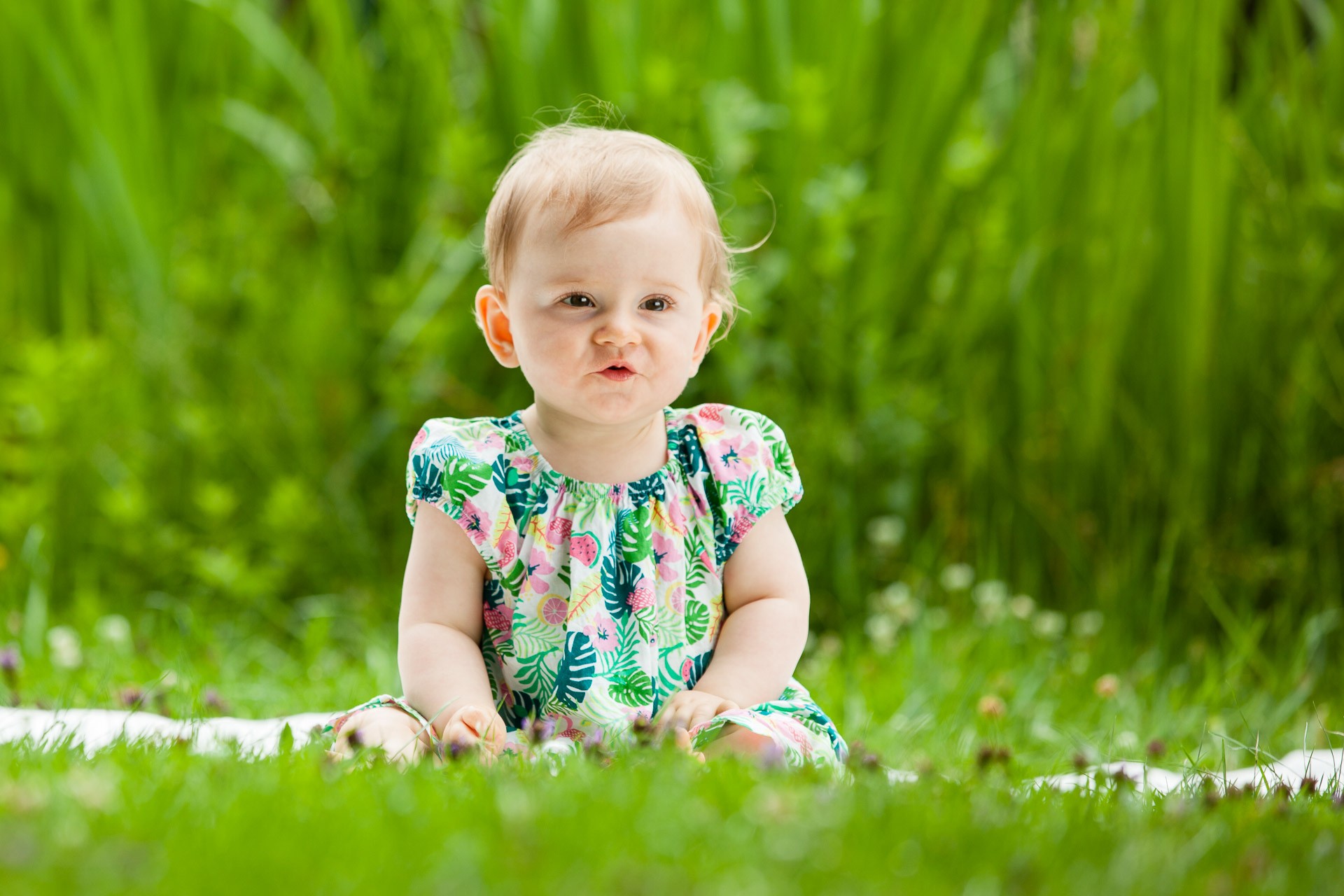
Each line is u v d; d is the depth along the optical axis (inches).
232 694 157.9
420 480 111.7
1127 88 235.6
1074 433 224.4
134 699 132.9
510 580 111.0
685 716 103.0
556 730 109.8
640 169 108.7
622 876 62.7
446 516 111.5
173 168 248.1
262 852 65.6
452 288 223.6
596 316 105.8
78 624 199.0
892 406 221.6
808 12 235.5
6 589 211.0
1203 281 218.7
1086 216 227.6
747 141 219.9
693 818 72.2
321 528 223.5
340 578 222.1
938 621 197.2
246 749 105.9
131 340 234.2
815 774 89.1
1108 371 223.0
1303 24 268.7
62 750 91.4
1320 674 190.9
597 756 93.3
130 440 230.7
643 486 113.0
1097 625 201.6
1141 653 199.8
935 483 229.0
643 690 110.5
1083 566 218.7
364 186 240.7
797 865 66.8
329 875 63.3
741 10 234.8
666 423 117.1
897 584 212.2
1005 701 163.2
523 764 88.7
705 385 224.2
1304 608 212.2
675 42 235.5
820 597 215.9
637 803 74.9
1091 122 227.6
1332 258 222.8
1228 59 250.7
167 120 249.0
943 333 229.5
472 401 227.1
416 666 108.3
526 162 111.3
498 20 233.3
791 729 104.6
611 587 111.2
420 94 239.9
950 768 132.2
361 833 69.2
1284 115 232.1
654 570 112.6
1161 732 155.3
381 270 242.7
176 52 249.8
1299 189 228.4
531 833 68.2
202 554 216.7
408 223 241.3
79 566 223.5
